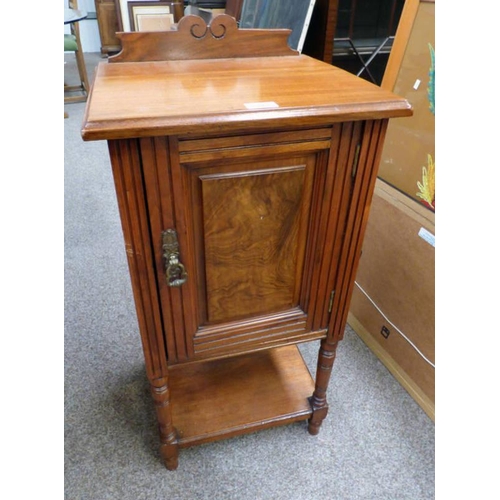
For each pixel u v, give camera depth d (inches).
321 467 39.9
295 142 24.0
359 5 56.4
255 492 37.9
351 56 59.9
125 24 148.9
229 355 32.6
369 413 44.8
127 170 22.0
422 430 43.1
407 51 39.1
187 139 21.9
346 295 32.5
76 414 44.4
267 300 31.0
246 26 76.2
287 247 28.8
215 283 28.6
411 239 42.1
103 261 66.9
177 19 151.4
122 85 25.5
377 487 38.3
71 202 81.5
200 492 37.9
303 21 54.9
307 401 41.3
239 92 24.8
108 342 53.0
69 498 37.2
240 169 24.4
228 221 26.1
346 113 23.0
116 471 39.4
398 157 42.2
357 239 29.6
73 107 122.2
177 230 24.8
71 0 130.3
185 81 26.8
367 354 51.7
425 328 42.7
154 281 26.4
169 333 29.3
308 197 27.0
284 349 46.9
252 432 42.4
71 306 58.2
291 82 27.3
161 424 35.5
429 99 37.3
